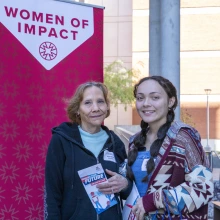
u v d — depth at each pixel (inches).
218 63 952.3
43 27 136.8
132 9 976.9
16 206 129.7
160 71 192.1
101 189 97.7
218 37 952.9
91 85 104.9
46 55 137.3
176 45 189.3
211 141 949.8
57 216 96.3
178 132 90.7
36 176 134.4
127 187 97.4
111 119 970.7
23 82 132.3
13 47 130.5
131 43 991.6
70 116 106.7
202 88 959.6
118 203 102.2
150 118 94.5
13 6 130.6
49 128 137.6
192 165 87.8
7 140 128.5
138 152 97.9
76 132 102.0
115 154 106.3
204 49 957.8
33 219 133.1
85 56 145.8
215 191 182.4
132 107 960.9
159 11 195.2
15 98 130.5
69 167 98.3
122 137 407.8
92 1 999.6
